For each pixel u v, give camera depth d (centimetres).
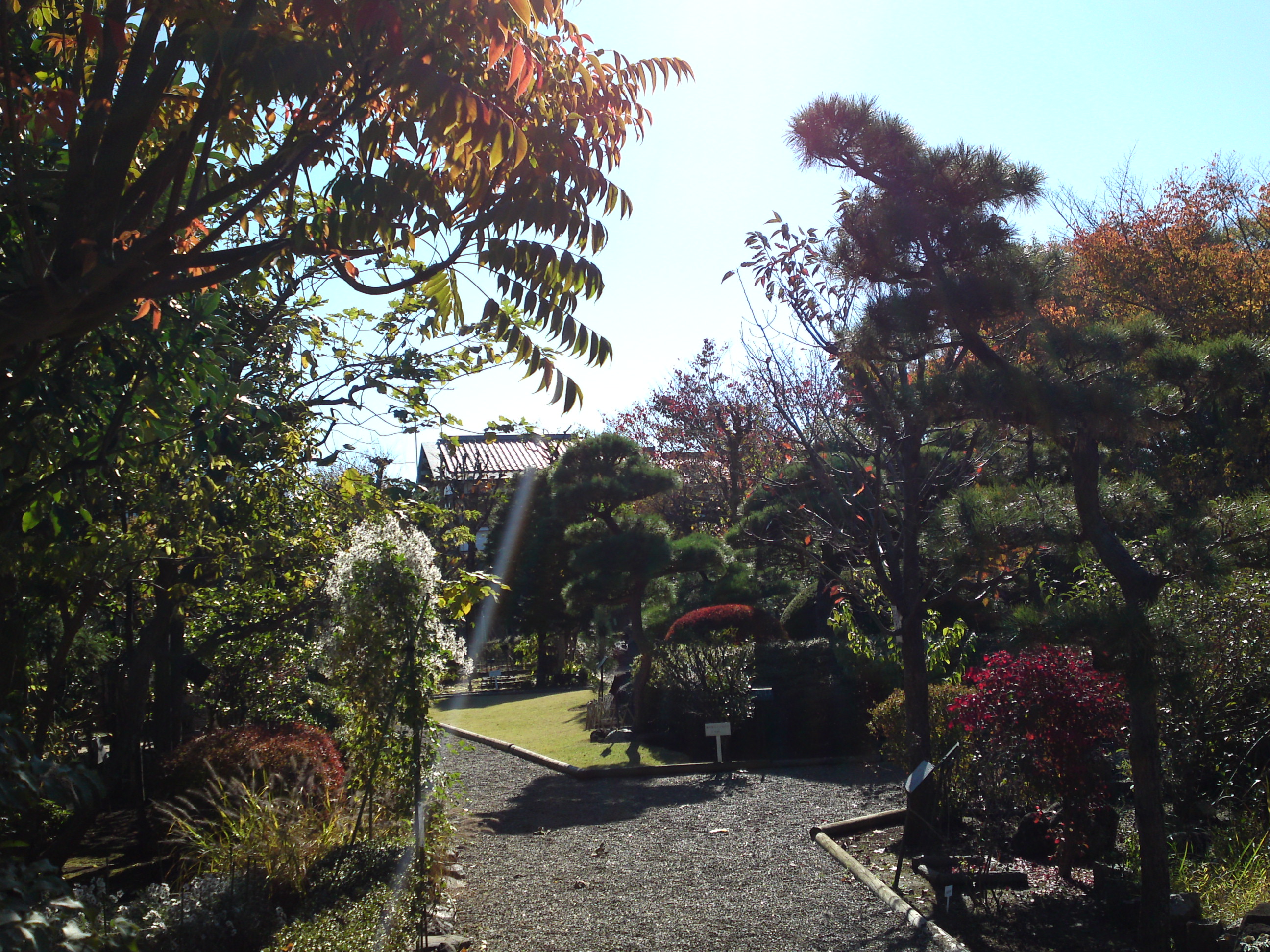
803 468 1016
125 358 446
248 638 1020
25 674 628
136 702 799
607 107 386
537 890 660
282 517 772
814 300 738
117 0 338
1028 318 555
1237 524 479
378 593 600
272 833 534
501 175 356
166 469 586
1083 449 505
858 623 1355
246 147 427
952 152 620
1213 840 615
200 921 416
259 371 740
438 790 638
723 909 601
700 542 1435
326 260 409
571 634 2584
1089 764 625
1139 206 1756
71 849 643
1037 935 529
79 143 326
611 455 1445
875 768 1085
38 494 428
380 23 323
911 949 511
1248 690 657
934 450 797
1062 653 652
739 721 1213
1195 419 540
